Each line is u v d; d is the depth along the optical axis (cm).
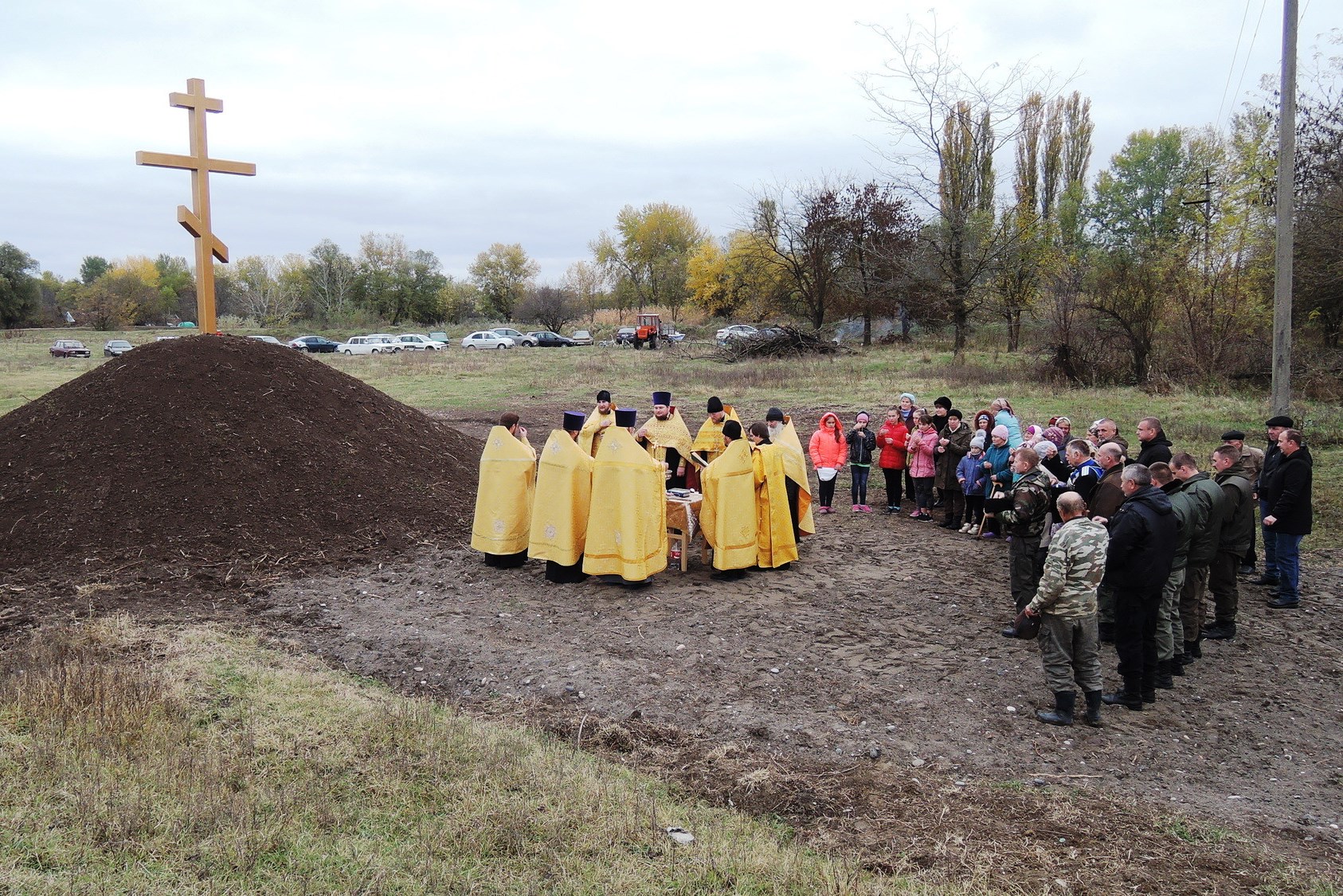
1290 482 813
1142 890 408
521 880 390
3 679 576
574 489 844
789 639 734
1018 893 401
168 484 944
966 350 3553
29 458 977
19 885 361
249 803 440
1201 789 515
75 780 451
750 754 542
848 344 4475
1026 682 656
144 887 367
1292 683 664
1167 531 601
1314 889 412
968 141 3416
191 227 1162
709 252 6825
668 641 722
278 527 935
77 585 798
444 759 505
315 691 600
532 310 6662
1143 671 618
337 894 374
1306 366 2128
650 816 452
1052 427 1055
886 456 1202
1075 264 2588
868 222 4409
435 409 2388
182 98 1145
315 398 1141
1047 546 736
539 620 763
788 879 399
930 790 503
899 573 927
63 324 8012
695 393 2627
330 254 7544
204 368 1092
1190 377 2280
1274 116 2311
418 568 898
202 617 743
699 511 948
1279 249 1246
